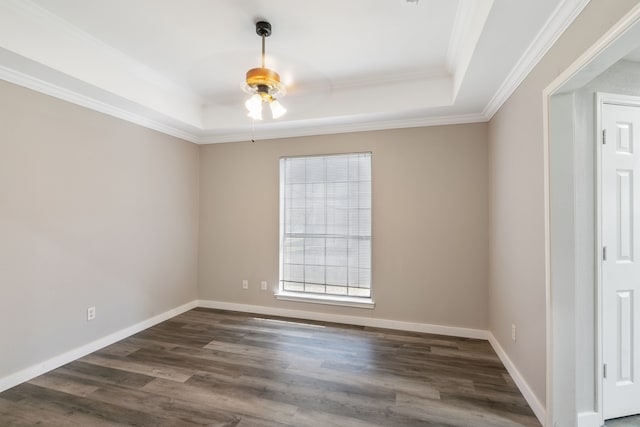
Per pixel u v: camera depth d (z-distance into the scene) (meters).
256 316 3.83
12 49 1.93
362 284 3.57
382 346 2.94
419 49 2.46
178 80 3.07
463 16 2.01
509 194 2.45
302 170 3.82
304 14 2.03
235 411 1.97
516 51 1.94
